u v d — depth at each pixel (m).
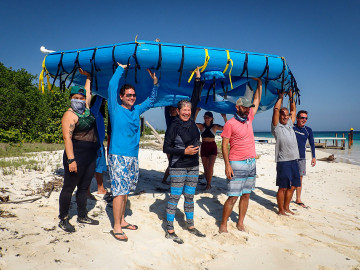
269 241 3.46
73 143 3.17
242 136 3.56
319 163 11.76
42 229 3.11
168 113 5.30
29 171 5.91
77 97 3.16
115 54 3.49
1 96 15.52
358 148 26.89
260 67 3.87
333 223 4.35
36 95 16.03
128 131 3.16
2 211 3.50
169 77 3.98
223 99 4.52
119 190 3.10
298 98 4.95
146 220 3.77
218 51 3.71
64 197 3.13
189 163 3.36
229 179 3.57
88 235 3.10
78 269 2.41
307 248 3.31
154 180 6.17
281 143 4.48
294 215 4.64
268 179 7.76
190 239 3.32
